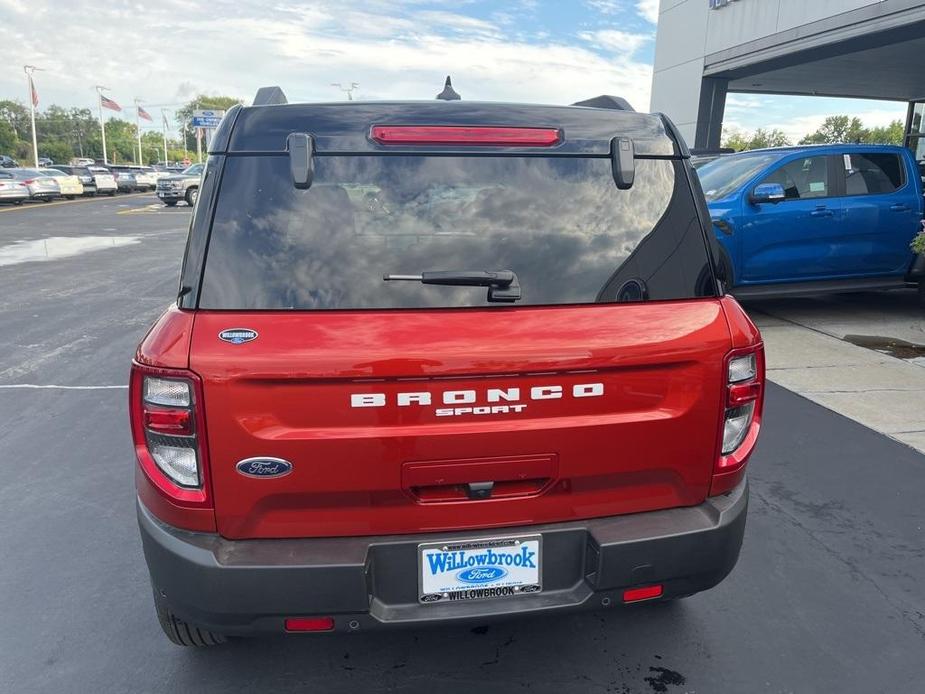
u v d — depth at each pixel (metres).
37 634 2.89
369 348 1.99
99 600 3.11
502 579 2.19
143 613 3.03
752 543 3.56
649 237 2.29
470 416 2.07
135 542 3.59
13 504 3.97
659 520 2.27
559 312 2.14
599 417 2.16
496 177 2.22
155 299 10.10
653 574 2.23
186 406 1.98
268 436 1.99
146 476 2.08
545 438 2.12
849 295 9.78
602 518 2.26
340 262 2.10
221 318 2.02
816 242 7.71
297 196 2.13
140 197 42.72
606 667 2.71
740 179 7.73
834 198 7.76
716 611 3.04
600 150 2.31
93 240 18.34
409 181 2.18
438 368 2.01
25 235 19.59
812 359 6.60
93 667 2.70
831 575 3.29
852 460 4.47
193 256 2.09
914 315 8.45
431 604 2.16
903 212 7.96
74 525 3.75
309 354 1.97
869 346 7.07
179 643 2.69
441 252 2.14
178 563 2.05
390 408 2.02
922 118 18.91
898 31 11.78
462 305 2.11
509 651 2.80
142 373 2.01
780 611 3.04
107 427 5.12
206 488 2.03
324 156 2.16
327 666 2.71
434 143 2.21
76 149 120.56
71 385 6.10
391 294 2.08
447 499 2.13
